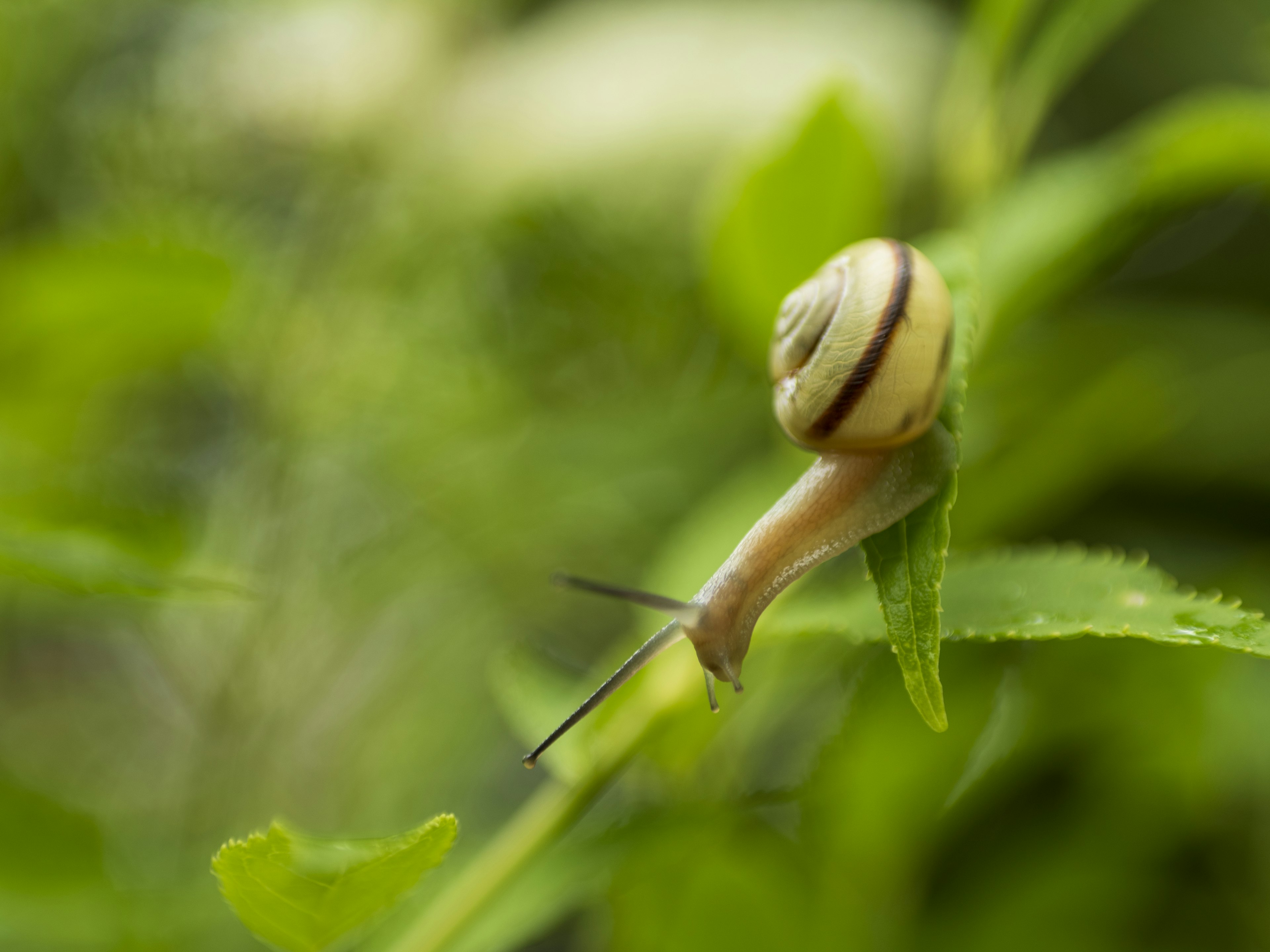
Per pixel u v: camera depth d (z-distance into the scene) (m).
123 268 0.33
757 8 0.36
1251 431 0.35
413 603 0.38
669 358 0.36
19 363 0.34
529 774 0.37
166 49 0.38
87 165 0.37
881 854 0.31
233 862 0.27
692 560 0.33
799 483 0.30
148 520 0.33
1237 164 0.31
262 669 0.36
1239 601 0.28
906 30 0.36
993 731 0.32
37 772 0.37
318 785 0.37
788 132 0.32
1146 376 0.34
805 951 0.31
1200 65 0.40
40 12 0.37
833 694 0.34
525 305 0.36
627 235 0.35
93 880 0.32
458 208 0.36
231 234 0.36
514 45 0.39
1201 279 0.39
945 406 0.29
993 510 0.34
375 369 0.36
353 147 0.37
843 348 0.30
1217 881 0.33
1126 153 0.31
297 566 0.36
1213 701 0.33
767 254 0.32
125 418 0.36
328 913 0.28
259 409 0.37
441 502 0.37
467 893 0.29
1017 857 0.32
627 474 0.36
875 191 0.32
